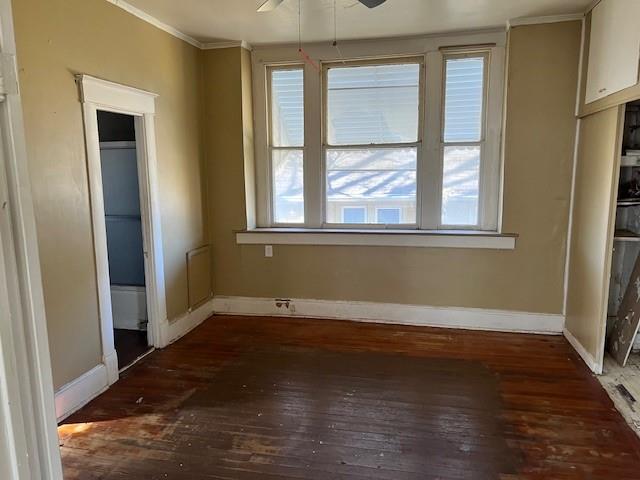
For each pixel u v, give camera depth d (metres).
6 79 0.92
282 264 4.34
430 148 4.02
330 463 2.18
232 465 2.18
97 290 2.89
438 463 2.17
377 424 2.51
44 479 1.02
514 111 3.66
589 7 3.27
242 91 4.12
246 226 4.32
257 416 2.61
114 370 3.03
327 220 4.39
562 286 3.79
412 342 3.71
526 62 3.58
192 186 4.07
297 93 4.26
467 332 3.92
